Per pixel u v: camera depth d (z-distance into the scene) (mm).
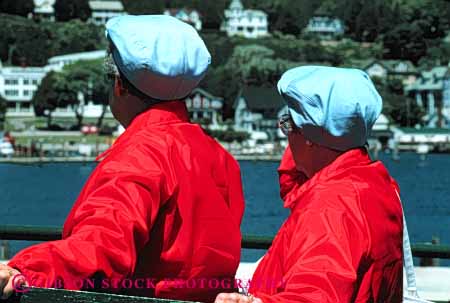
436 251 8359
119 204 4617
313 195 4855
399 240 4926
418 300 5934
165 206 4922
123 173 4734
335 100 4988
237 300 4246
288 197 5047
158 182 4781
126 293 4930
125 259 4469
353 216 4723
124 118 5340
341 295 4441
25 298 3969
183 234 4965
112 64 5285
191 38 5254
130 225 4543
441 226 148875
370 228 4719
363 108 4996
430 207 178250
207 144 5285
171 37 5195
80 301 3951
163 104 5254
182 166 5023
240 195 5480
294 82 5082
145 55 5125
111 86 5332
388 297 4855
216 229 5125
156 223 4918
